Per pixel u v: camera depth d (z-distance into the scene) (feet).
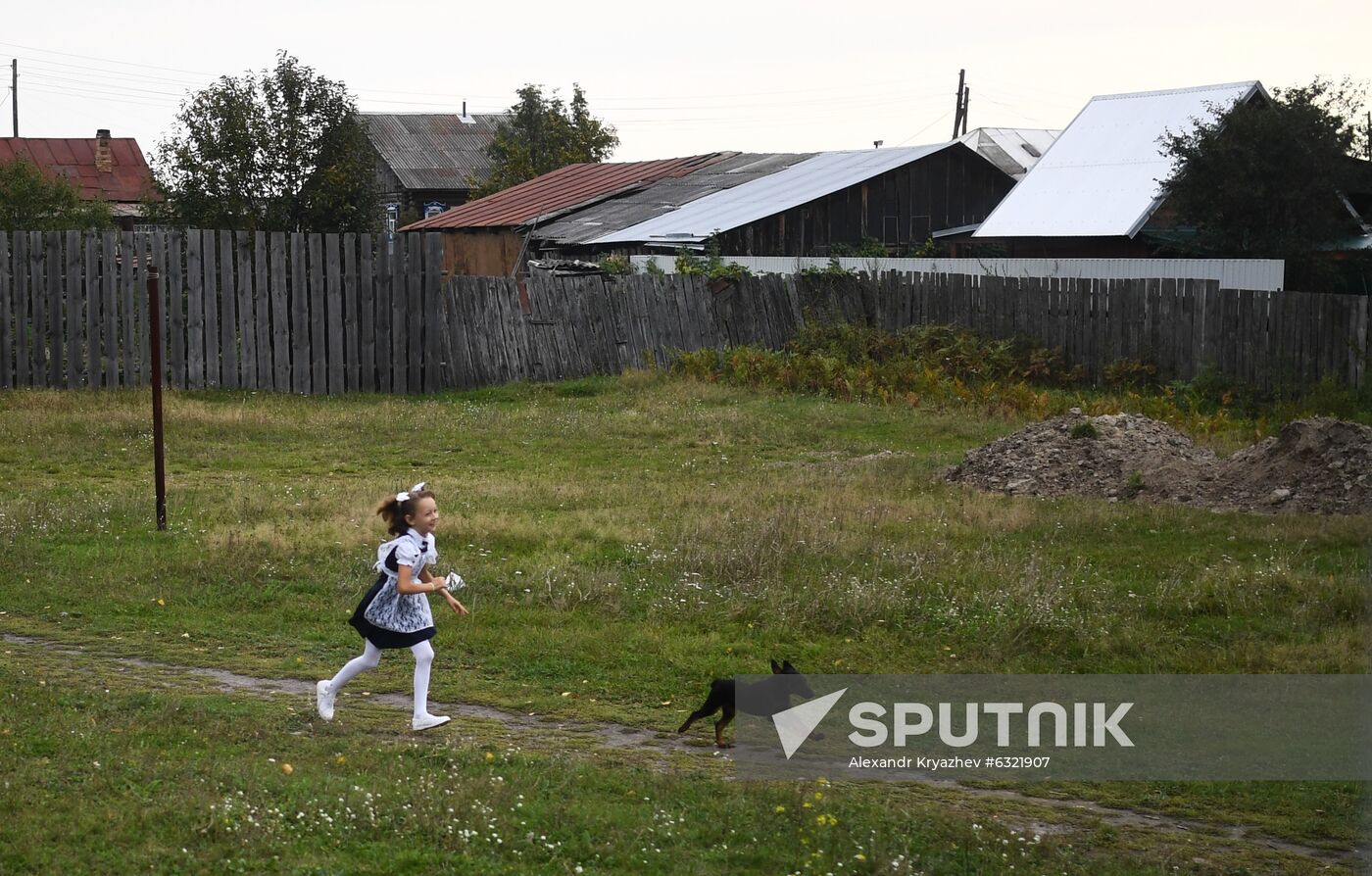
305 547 68.03
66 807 34.47
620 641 55.06
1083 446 92.68
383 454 104.99
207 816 33.83
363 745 42.06
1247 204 168.14
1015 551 69.92
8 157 315.78
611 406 132.16
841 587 61.46
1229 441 112.37
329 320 141.08
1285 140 165.07
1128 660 54.29
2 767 37.06
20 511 74.84
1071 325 152.46
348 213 218.18
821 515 77.10
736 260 181.47
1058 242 191.52
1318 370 140.15
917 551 68.13
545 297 149.28
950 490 89.10
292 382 140.87
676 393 137.49
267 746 41.14
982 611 59.31
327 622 57.21
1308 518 77.20
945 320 160.35
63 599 59.36
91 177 317.01
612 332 152.56
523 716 46.88
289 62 216.95
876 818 37.55
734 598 60.34
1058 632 56.95
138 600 59.52
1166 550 70.90
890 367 143.64
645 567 66.08
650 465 100.17
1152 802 41.04
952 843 36.24
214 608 59.11
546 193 247.29
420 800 35.83
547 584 61.98
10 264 134.62
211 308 138.00
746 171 235.20
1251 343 142.00
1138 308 148.15
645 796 38.37
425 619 44.21
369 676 50.57
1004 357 149.18
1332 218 170.81
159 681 49.01
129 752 39.14
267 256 139.33
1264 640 56.75
